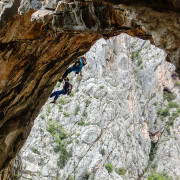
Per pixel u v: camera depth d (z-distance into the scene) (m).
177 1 4.52
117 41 76.81
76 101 64.56
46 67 10.21
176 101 83.12
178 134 77.69
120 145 62.72
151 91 82.12
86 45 10.12
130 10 5.33
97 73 69.75
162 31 5.15
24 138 12.48
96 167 54.94
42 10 7.25
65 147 57.50
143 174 67.69
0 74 9.16
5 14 7.54
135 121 72.69
